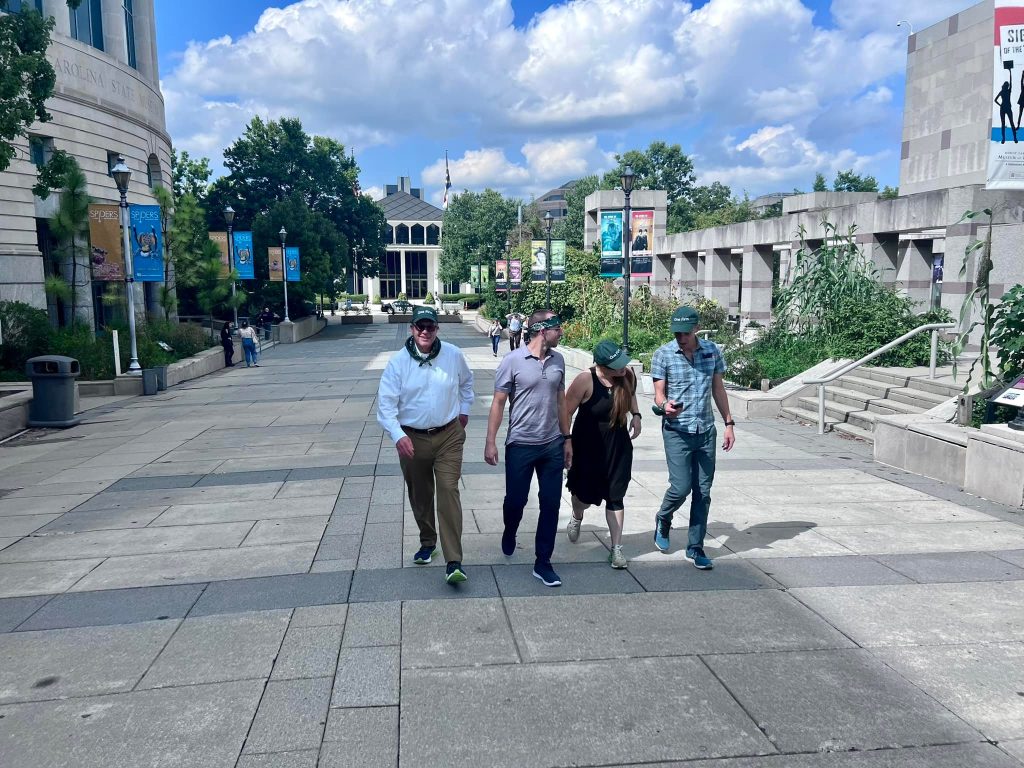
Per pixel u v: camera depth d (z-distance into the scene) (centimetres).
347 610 457
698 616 447
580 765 306
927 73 2162
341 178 6141
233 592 489
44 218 2645
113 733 331
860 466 862
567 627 432
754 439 1046
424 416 482
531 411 481
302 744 321
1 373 2036
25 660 401
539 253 3148
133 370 1906
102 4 3094
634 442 1028
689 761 308
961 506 685
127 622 446
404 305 6919
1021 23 759
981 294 869
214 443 1081
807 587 491
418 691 362
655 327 2412
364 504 707
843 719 338
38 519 682
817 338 1532
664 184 8362
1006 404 698
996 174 782
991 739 323
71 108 2742
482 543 584
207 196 5703
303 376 2206
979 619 441
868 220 1728
